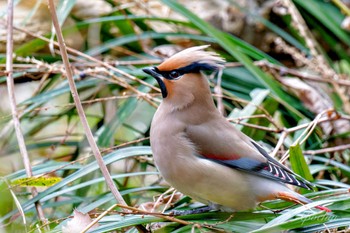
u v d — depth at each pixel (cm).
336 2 1246
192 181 852
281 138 1006
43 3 1306
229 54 1265
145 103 1205
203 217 848
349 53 1355
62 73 1082
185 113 877
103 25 1271
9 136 1131
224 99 1191
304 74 1193
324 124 1162
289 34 1348
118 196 809
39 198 875
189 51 895
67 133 1124
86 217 779
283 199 848
